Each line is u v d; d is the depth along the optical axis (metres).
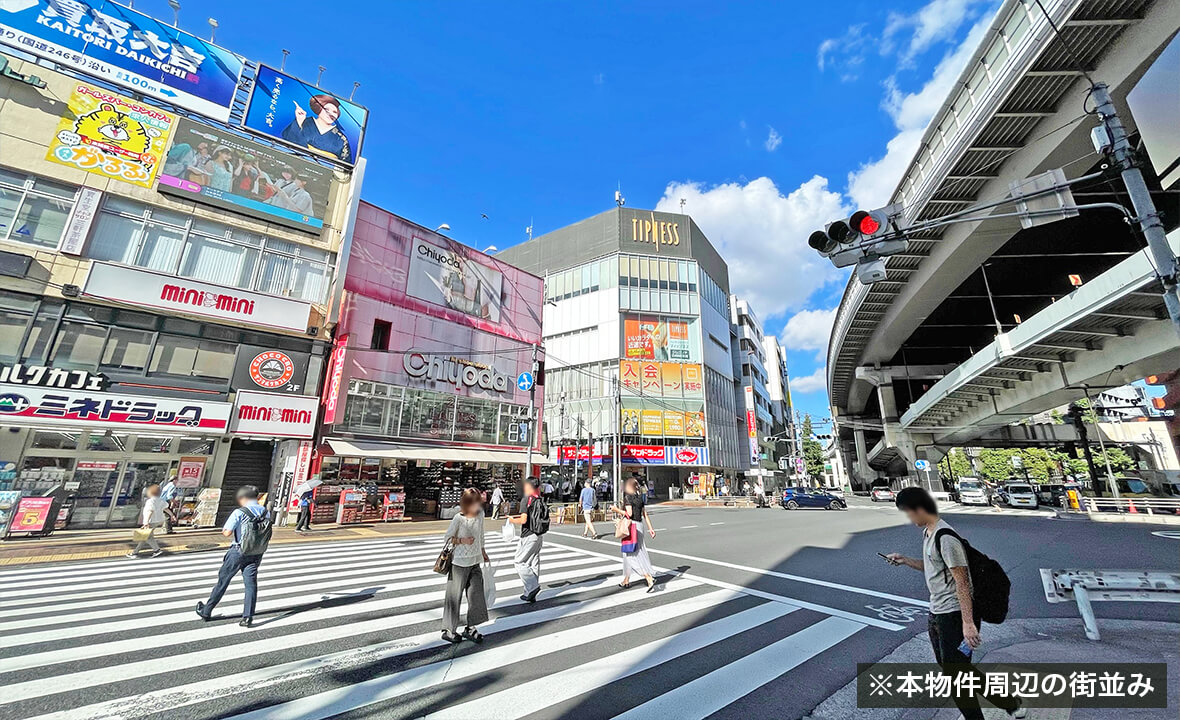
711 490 37.50
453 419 21.81
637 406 37.44
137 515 14.21
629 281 40.91
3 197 13.05
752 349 58.19
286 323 16.28
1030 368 22.27
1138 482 33.09
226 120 16.88
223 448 15.87
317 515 16.08
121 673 4.01
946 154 17.44
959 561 2.95
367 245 20.11
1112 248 24.03
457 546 5.01
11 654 4.40
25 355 12.64
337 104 19.55
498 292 25.34
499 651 4.62
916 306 28.41
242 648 4.64
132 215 14.71
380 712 3.37
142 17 15.77
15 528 11.47
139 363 14.03
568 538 13.45
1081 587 5.07
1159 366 17.53
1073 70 13.33
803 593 6.96
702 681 3.97
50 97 14.09
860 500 43.44
